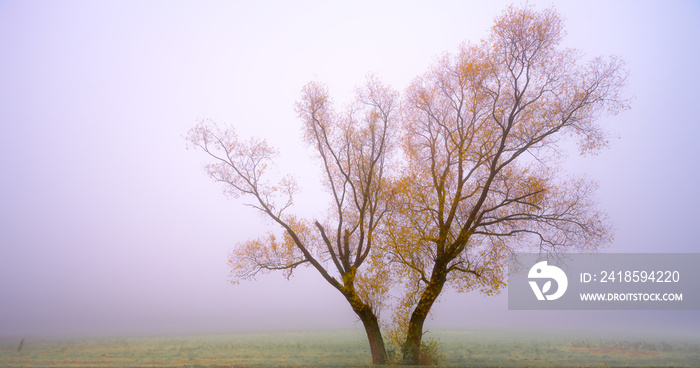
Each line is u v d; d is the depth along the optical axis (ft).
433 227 76.43
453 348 124.88
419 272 74.08
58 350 125.90
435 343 77.56
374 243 77.77
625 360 89.56
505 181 76.54
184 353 114.01
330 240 84.94
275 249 80.64
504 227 77.00
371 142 84.43
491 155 76.13
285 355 103.91
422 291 75.66
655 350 120.98
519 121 74.79
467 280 73.97
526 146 73.56
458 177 77.87
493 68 75.66
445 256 73.97
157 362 88.63
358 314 78.07
